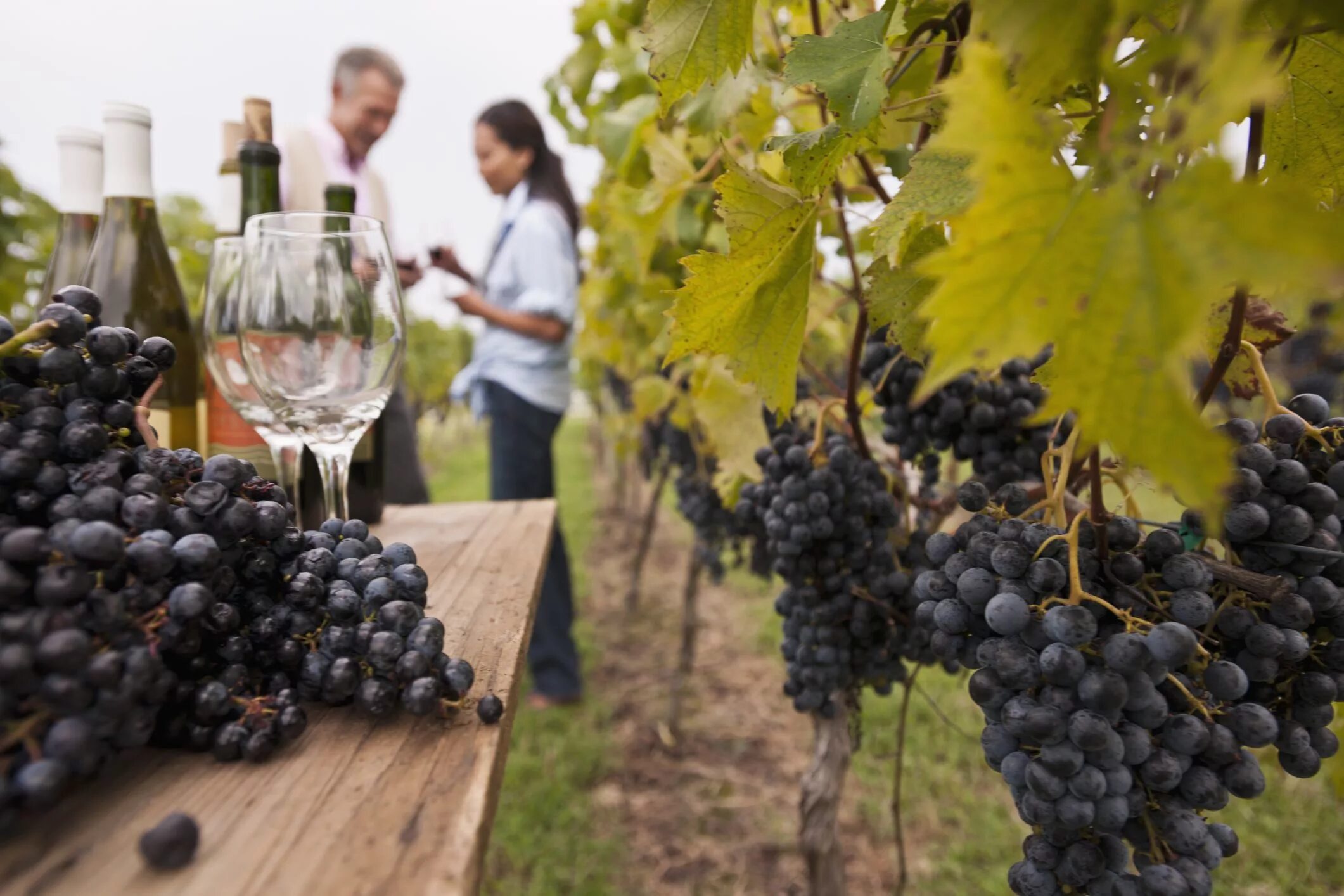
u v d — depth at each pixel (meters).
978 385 1.16
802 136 0.83
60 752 0.49
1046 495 0.88
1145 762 0.66
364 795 0.56
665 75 0.82
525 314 3.54
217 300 1.17
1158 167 0.47
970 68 0.41
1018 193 0.39
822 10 1.45
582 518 9.05
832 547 1.23
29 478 0.57
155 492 0.61
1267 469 0.71
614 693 4.20
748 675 4.39
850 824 2.88
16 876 0.47
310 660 0.66
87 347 0.64
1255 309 0.85
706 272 0.79
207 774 0.59
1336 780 0.96
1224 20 0.35
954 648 0.78
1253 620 0.69
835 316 1.91
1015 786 0.70
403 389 2.43
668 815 3.04
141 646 0.55
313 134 2.79
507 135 3.69
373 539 0.79
